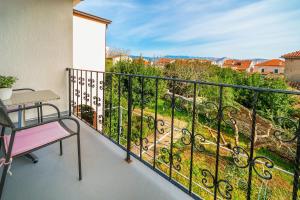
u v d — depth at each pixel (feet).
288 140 3.74
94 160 6.83
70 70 11.88
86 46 27.61
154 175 6.07
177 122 18.99
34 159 6.51
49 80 11.41
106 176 5.93
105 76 10.12
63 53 11.77
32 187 5.29
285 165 16.33
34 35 10.58
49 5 10.93
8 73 9.98
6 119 4.23
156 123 6.29
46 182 5.53
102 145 8.03
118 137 8.10
